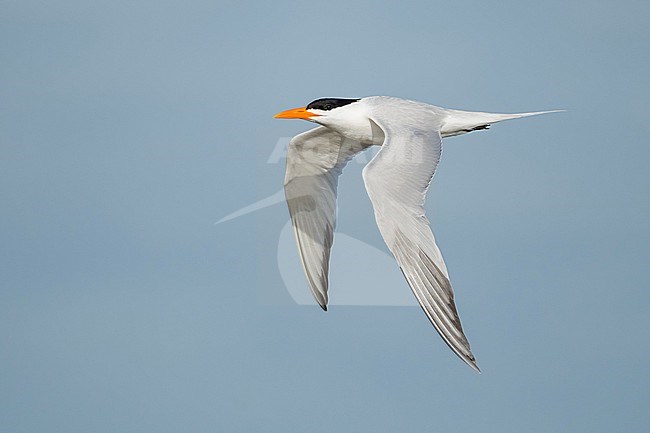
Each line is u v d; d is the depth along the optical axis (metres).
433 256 8.55
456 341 8.38
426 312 8.46
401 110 10.31
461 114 10.26
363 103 10.66
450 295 8.45
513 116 10.24
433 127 9.89
